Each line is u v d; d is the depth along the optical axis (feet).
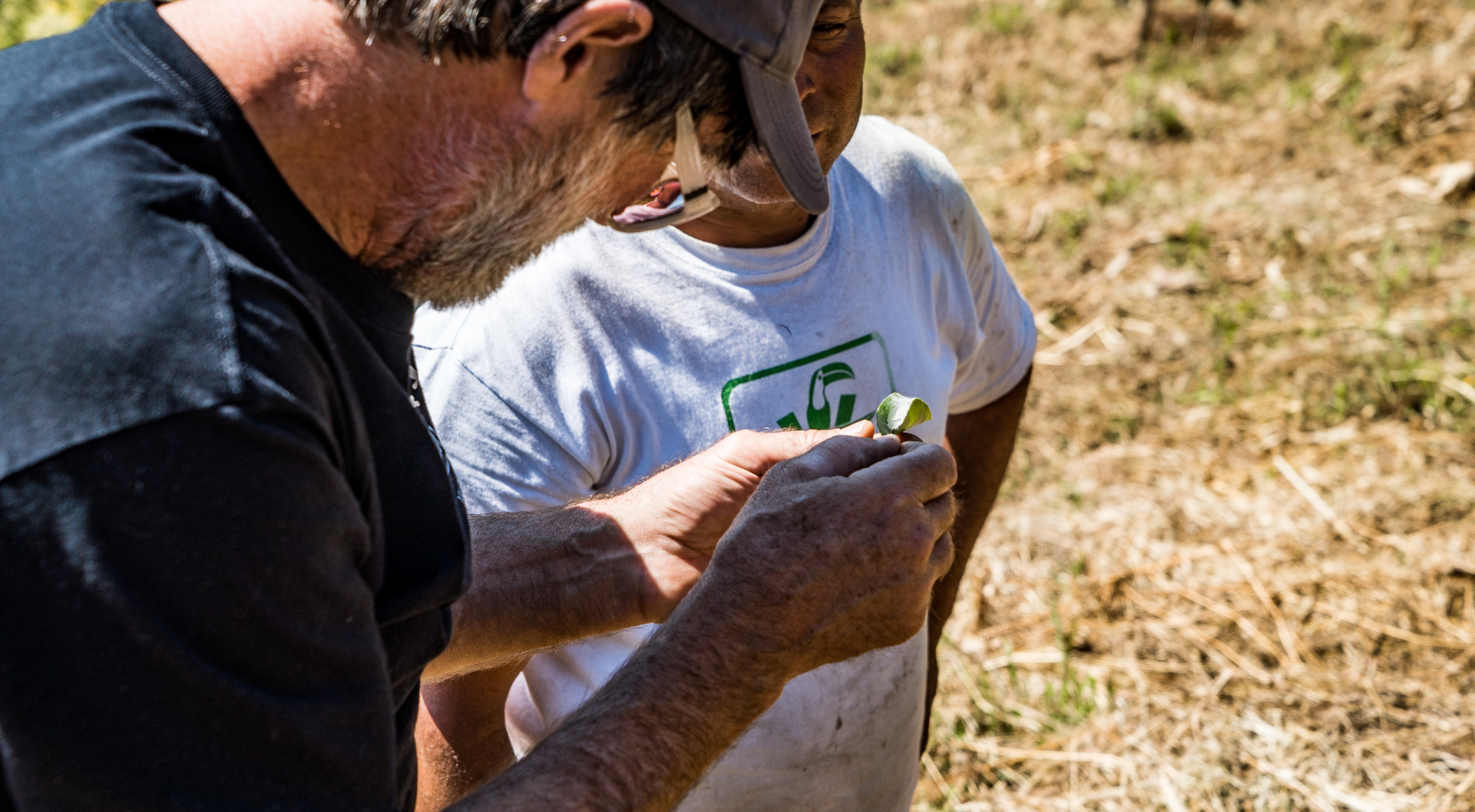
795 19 3.62
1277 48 19.10
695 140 3.70
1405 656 9.84
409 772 4.11
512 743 6.28
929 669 7.53
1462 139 16.15
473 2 3.08
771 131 3.68
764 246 5.37
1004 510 11.72
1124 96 18.49
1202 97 18.31
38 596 2.71
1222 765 9.12
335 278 3.29
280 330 2.96
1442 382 12.42
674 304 5.25
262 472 2.87
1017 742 9.50
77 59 3.07
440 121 3.26
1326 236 14.85
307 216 3.20
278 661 2.96
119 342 2.72
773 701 3.99
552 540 5.01
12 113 2.98
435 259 3.51
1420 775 8.87
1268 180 16.24
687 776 3.73
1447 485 11.28
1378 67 17.97
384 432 3.47
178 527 2.77
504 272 3.78
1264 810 8.79
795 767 5.66
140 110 2.97
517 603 4.91
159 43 3.07
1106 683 9.89
